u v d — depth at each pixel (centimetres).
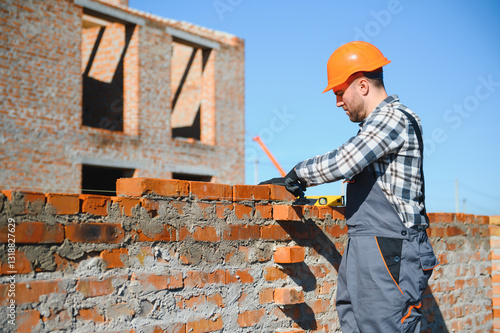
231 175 1431
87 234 197
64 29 1098
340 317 252
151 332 214
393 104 236
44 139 1045
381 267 221
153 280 218
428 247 232
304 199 305
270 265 274
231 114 1449
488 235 468
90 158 1117
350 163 221
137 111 1223
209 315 239
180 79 1513
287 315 280
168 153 1278
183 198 236
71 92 1100
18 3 1023
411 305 222
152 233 220
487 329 454
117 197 211
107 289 202
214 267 245
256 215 271
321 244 309
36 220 182
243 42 1502
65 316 187
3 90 992
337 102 253
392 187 226
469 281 435
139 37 1242
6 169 983
